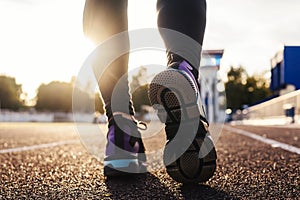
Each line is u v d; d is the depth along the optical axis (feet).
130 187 4.23
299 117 35.14
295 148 8.49
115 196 3.82
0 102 175.83
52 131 22.43
